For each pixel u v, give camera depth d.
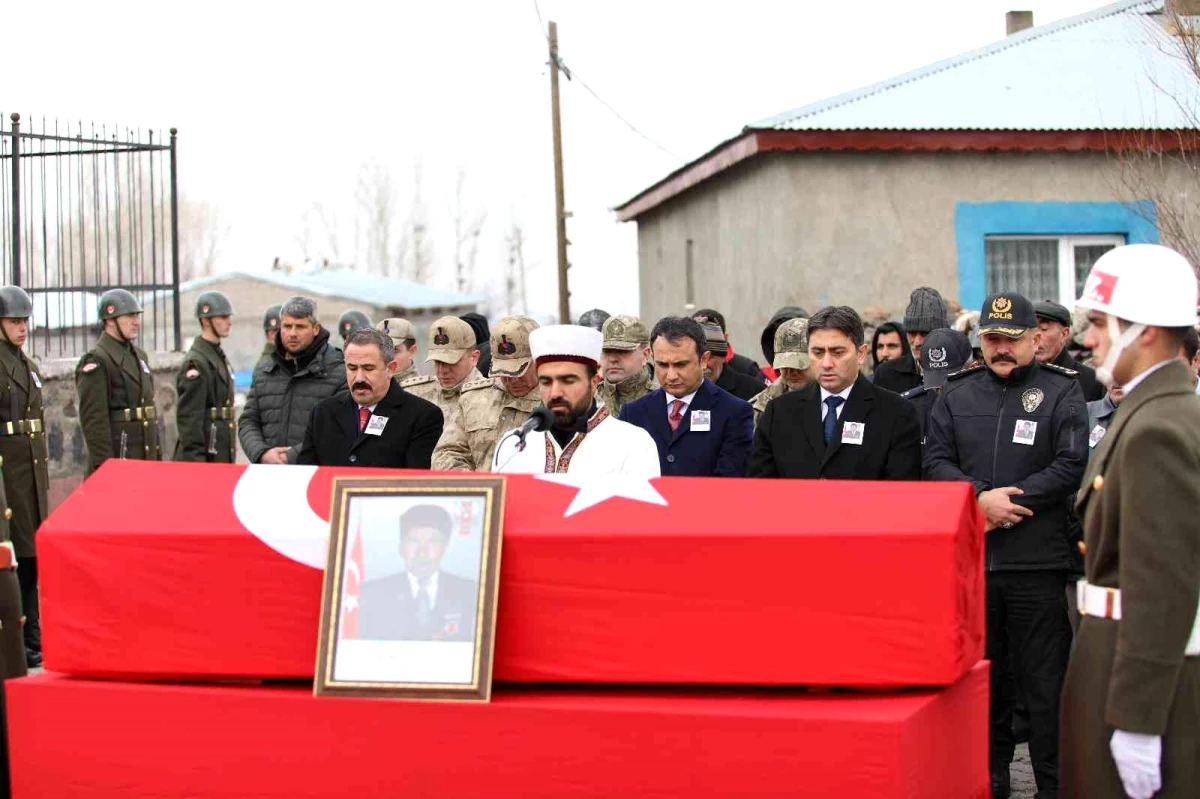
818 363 5.46
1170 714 3.47
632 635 3.46
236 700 3.55
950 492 3.43
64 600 3.74
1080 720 3.70
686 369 5.95
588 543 3.47
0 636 5.16
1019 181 13.67
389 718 3.45
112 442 9.89
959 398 5.67
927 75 14.45
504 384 6.29
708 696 3.43
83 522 3.76
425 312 40.72
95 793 3.66
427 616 3.49
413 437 6.49
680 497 3.56
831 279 13.57
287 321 8.60
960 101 13.82
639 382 7.17
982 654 3.77
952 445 5.63
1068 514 5.86
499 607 3.52
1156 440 3.46
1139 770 3.45
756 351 14.36
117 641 3.71
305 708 3.50
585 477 3.69
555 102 24.84
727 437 5.98
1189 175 12.02
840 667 3.37
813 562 3.38
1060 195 13.69
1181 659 3.41
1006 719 5.63
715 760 3.28
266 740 3.54
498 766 3.39
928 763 3.32
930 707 3.33
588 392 4.62
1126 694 3.44
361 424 6.52
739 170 14.77
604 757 3.34
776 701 3.37
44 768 3.70
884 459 5.43
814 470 5.49
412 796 3.44
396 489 3.59
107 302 9.95
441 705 3.41
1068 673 3.78
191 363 10.23
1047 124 13.36
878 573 3.35
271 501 3.75
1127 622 3.45
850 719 3.20
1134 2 15.55
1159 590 3.40
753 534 3.40
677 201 17.62
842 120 13.41
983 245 13.67
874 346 8.48
